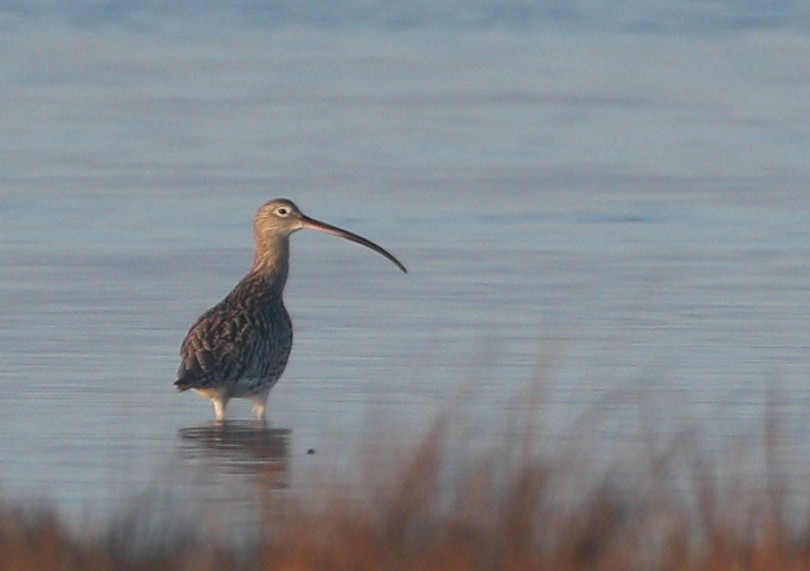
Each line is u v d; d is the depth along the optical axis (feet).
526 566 36.45
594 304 73.97
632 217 96.68
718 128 134.92
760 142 127.13
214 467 50.44
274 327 58.85
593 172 113.50
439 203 101.76
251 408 59.21
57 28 223.51
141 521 40.14
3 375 61.98
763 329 69.00
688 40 210.79
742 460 47.47
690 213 97.81
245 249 88.07
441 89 162.20
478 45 205.87
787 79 167.43
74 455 51.88
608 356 64.44
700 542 38.70
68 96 153.69
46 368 63.05
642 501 39.96
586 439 50.39
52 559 36.83
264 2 264.31
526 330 69.00
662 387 59.72
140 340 67.77
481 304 74.23
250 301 59.52
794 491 45.60
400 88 162.71
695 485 42.70
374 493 38.96
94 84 163.43
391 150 124.67
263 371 57.57
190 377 55.62
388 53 197.06
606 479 40.09
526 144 127.34
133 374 62.49
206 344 56.70
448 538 36.86
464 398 56.44
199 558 37.58
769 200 101.91
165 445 53.36
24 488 48.01
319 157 120.98
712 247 87.61
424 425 53.67
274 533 39.04
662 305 73.67
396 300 75.36
